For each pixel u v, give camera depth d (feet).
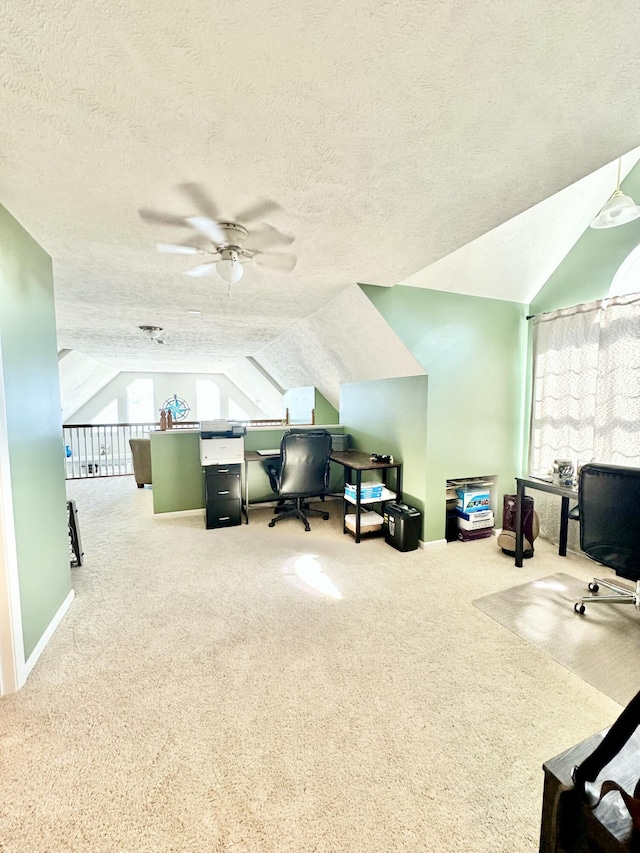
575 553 10.29
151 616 7.23
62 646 6.33
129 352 21.26
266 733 4.64
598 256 9.60
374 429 13.52
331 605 7.64
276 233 6.61
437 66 3.20
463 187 5.19
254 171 4.75
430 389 10.62
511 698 5.23
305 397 20.95
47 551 6.64
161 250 7.20
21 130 3.90
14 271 5.78
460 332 10.85
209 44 2.94
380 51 3.04
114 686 5.42
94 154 4.35
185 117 3.74
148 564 9.61
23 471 5.86
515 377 11.76
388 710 4.99
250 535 11.81
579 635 6.65
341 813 3.73
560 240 10.04
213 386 31.94
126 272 8.66
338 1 2.63
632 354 8.59
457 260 9.73
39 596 6.23
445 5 2.69
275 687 5.39
